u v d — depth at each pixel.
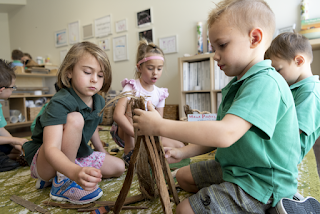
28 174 1.20
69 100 0.86
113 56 3.14
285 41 0.93
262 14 0.61
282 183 0.63
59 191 0.86
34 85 3.51
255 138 0.62
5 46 4.20
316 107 0.84
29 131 2.77
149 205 0.81
